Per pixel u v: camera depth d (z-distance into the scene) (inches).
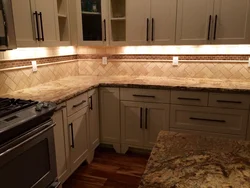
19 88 90.0
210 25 94.7
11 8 66.0
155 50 115.6
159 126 102.2
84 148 96.3
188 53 111.2
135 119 104.7
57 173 77.2
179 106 97.2
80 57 128.0
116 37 116.1
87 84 100.3
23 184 59.6
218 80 106.3
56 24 94.0
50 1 89.3
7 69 84.1
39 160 64.8
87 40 108.7
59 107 74.9
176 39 100.4
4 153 51.4
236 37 93.0
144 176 31.7
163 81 105.4
